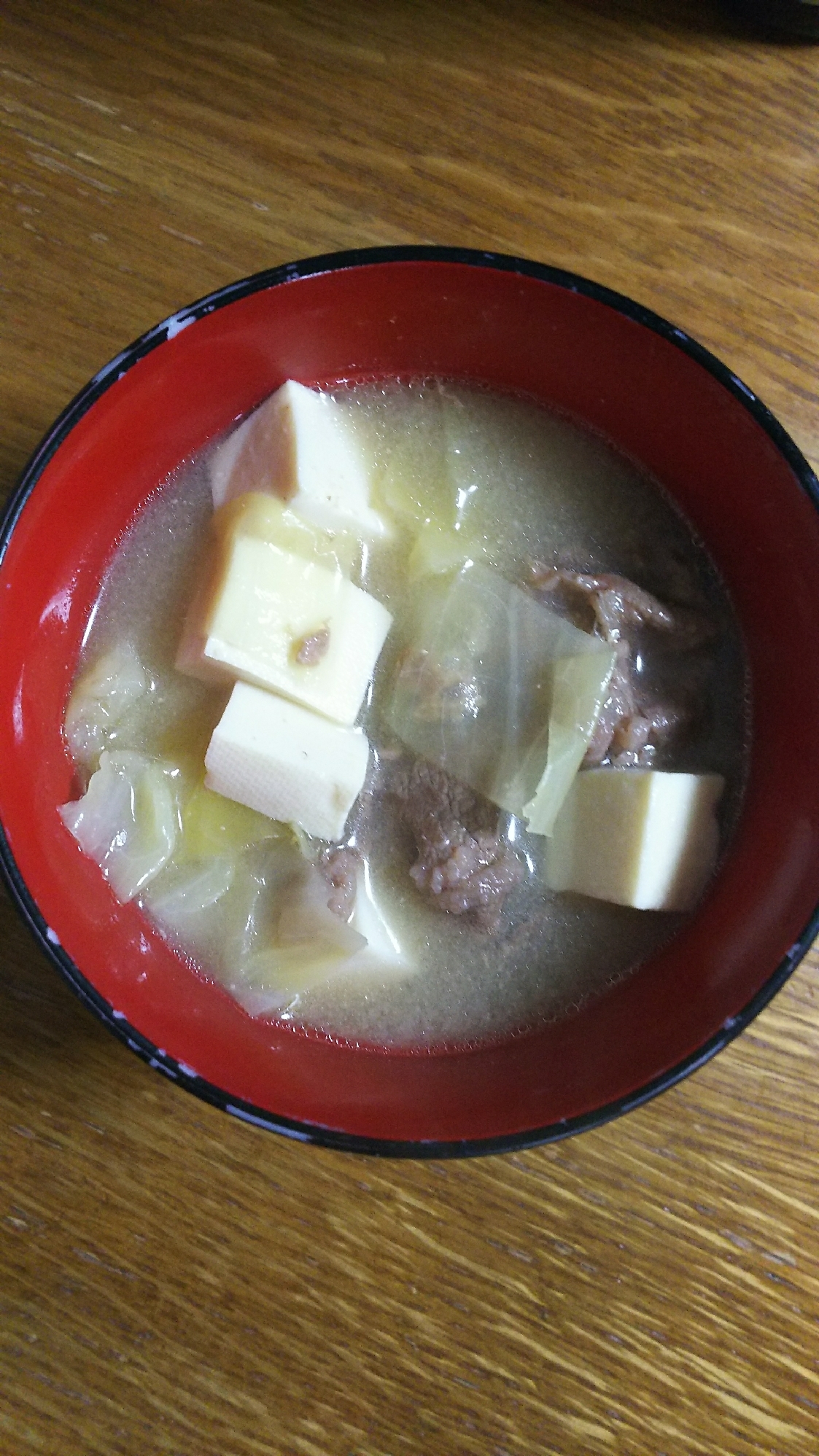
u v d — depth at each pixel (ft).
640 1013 0.66
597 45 0.74
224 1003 0.68
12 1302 0.68
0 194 0.73
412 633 0.69
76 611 0.70
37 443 0.71
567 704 0.68
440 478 0.71
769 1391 0.68
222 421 0.71
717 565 0.70
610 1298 0.68
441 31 0.74
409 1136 0.62
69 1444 0.67
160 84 0.74
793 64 0.74
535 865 0.69
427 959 0.69
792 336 0.72
